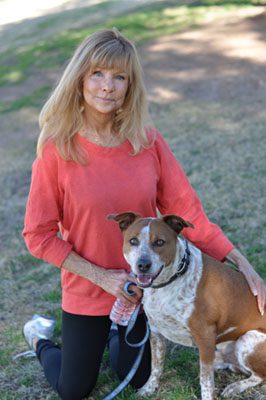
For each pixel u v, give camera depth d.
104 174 3.66
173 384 3.97
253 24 14.70
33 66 15.55
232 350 3.86
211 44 13.78
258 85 10.99
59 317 4.98
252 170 7.45
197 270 3.55
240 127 9.17
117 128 3.73
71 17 22.08
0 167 9.66
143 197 3.71
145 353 3.98
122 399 3.87
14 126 11.80
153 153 3.84
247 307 3.68
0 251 6.68
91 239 3.71
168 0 20.33
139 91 3.73
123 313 3.68
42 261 6.28
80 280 3.77
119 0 24.39
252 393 3.75
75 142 3.64
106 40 3.57
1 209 7.89
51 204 3.70
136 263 3.30
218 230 3.94
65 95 3.59
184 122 9.86
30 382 4.25
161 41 14.76
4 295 5.60
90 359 3.79
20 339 4.79
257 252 5.53
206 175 7.55
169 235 3.41
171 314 3.54
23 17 26.08
